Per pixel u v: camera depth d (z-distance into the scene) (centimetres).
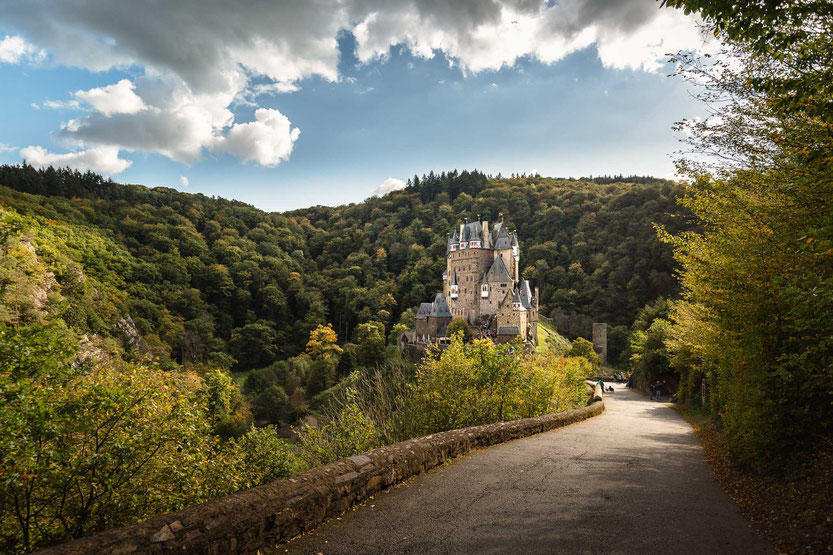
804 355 739
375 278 18750
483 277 12512
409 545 519
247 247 19612
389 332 14425
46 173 18100
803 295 681
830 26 609
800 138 711
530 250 18525
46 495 662
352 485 660
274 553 495
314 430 1156
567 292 15950
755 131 874
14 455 557
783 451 874
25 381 598
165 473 796
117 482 700
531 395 1748
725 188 979
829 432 830
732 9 575
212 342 12462
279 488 549
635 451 1217
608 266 15875
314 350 12106
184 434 800
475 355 1574
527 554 496
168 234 17538
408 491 745
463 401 1452
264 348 12962
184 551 420
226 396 6625
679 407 3061
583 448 1218
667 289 13900
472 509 655
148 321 11331
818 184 699
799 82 586
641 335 6138
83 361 721
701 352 1991
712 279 1027
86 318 7706
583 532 570
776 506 687
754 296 916
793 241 808
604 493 762
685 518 641
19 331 629
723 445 1353
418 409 1396
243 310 15362
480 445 1140
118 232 16600
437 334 12369
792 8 546
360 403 1318
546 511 653
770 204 897
